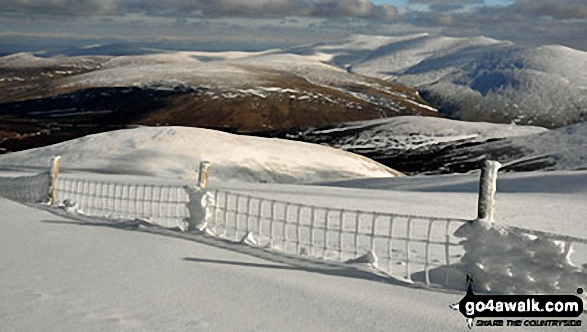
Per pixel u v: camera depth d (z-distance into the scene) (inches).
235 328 211.2
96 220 460.1
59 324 208.2
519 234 252.1
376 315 230.2
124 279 273.1
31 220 454.0
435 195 1047.6
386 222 566.3
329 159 2438.5
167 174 1914.4
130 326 208.5
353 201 852.6
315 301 247.1
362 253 374.3
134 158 2044.8
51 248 342.0
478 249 261.4
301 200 822.5
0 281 264.4
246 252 343.0
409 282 282.5
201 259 320.2
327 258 336.5
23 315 216.7
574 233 584.7
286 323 218.7
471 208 820.6
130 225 427.8
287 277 286.8
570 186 1321.4
